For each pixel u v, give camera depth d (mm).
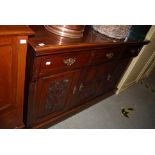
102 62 1441
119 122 1860
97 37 1294
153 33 1889
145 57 2311
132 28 1872
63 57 1024
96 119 1765
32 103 1104
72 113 1612
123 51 1629
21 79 928
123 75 2197
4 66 811
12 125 1125
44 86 1090
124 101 2295
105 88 1944
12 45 767
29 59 911
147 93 2750
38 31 1041
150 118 2154
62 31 1049
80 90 1485
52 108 1345
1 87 872
